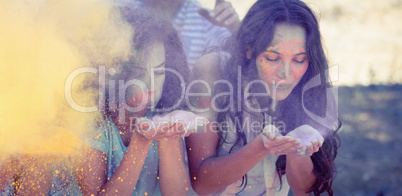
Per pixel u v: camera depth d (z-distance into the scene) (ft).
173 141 7.06
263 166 7.72
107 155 6.85
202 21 9.27
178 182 7.10
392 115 21.57
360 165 16.88
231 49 7.56
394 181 15.72
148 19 6.88
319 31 7.18
